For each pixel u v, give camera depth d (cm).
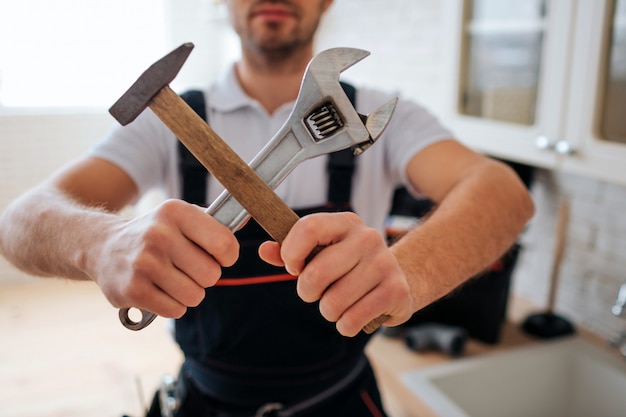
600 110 113
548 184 165
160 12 304
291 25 95
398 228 151
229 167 48
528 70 133
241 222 51
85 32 291
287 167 51
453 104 155
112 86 300
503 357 140
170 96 47
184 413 104
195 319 98
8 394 148
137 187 101
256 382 100
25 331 190
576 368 143
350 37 246
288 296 94
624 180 108
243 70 107
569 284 162
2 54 276
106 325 194
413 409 124
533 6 129
